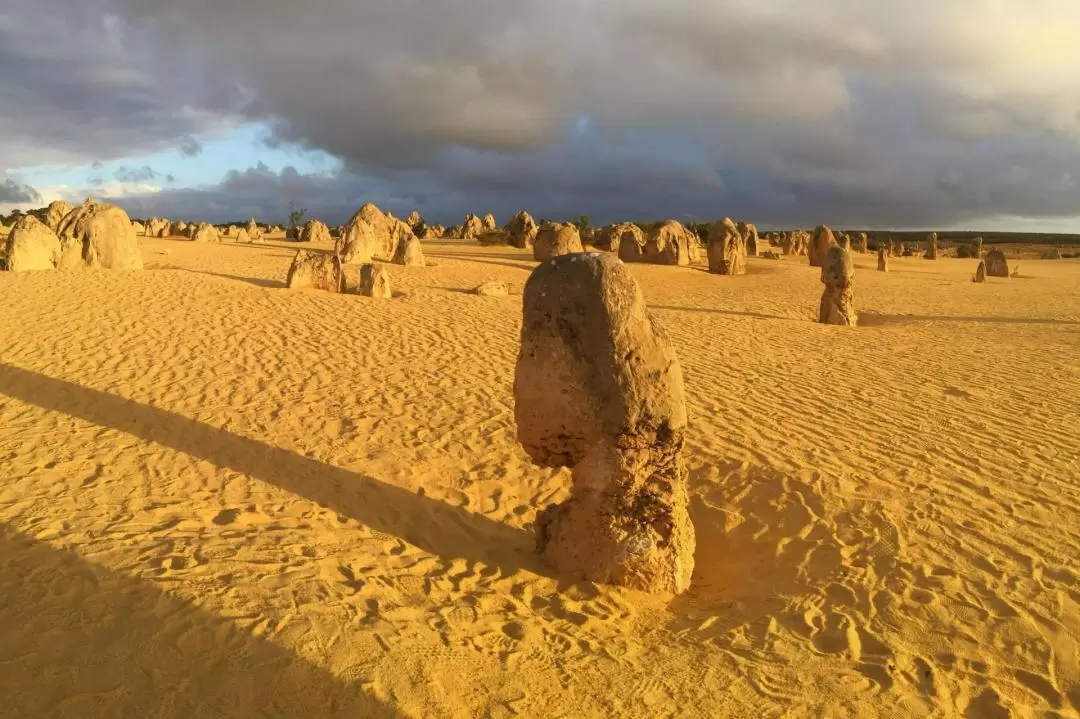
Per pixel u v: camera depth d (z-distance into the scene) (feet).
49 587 12.21
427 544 15.83
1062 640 12.17
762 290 75.72
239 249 102.94
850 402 27.37
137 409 23.75
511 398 26.78
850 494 18.45
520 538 16.80
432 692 10.14
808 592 14.12
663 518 14.42
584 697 10.53
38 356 29.78
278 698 9.73
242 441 21.26
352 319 41.37
